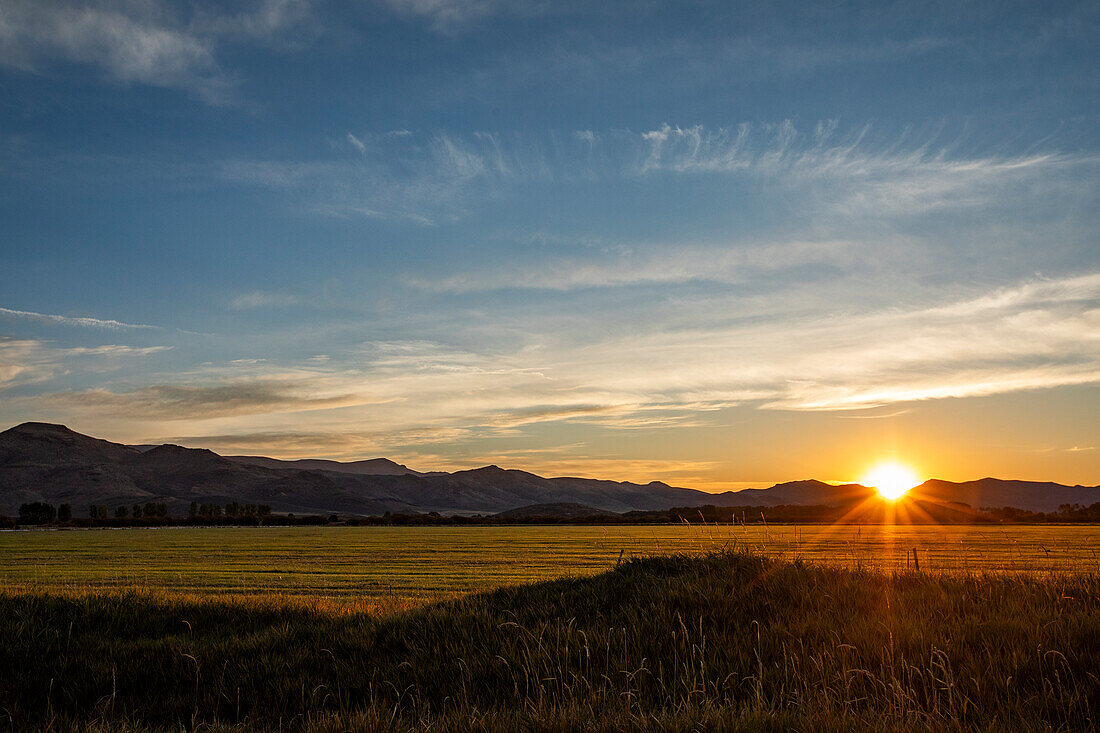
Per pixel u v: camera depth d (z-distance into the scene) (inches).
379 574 1596.9
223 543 3314.5
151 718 311.1
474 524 6565.0
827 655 296.7
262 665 358.3
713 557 479.5
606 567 1715.1
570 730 238.1
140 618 485.1
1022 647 291.7
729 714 241.3
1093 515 5098.4
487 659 328.8
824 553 1691.7
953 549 2017.7
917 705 253.9
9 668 366.6
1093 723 238.8
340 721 260.8
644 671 301.1
